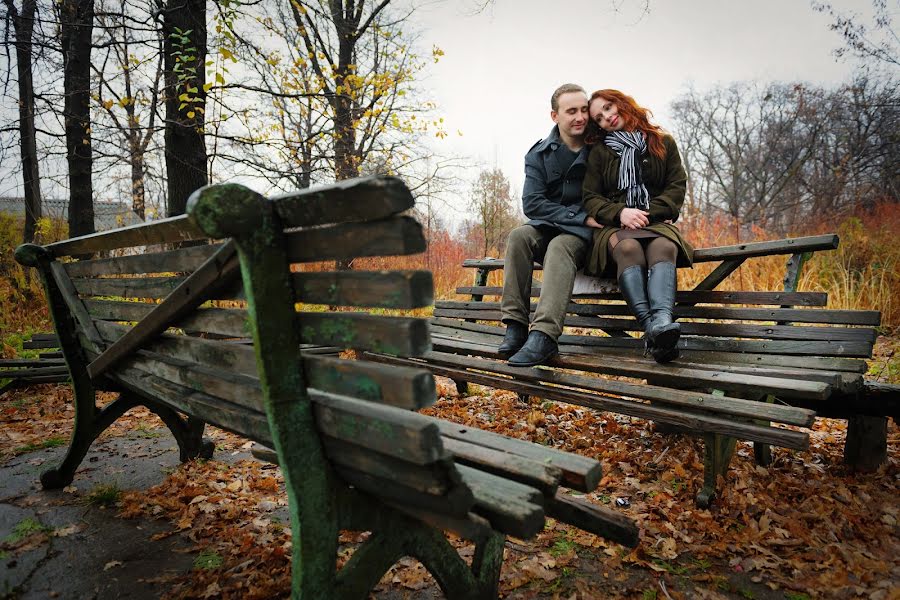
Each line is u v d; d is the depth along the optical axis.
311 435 1.04
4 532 2.08
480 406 3.97
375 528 1.19
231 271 1.09
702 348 2.69
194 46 6.51
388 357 3.62
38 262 2.31
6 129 8.08
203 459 2.88
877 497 2.25
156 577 1.76
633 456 2.81
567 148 3.02
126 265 1.69
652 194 2.83
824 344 2.31
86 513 2.25
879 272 6.13
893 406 2.41
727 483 2.34
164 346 1.51
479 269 3.98
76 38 7.72
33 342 4.42
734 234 7.75
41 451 3.16
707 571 1.82
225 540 2.02
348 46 11.36
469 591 1.43
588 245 2.84
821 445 2.96
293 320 1.00
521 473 1.31
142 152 7.95
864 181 16.53
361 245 0.87
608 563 1.87
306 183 8.92
